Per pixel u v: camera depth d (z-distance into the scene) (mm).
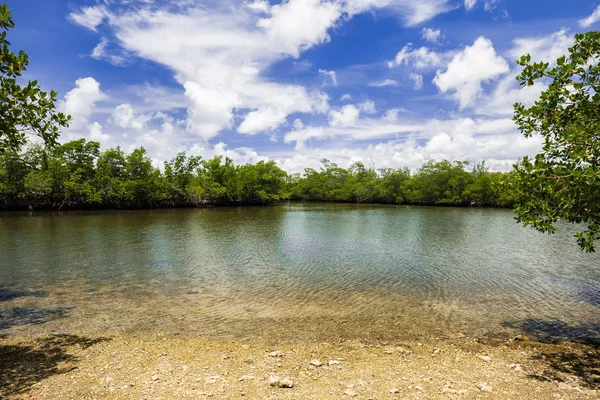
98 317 12469
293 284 17031
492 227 41125
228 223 44938
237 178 90812
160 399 6641
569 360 8984
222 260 22500
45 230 35906
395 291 15930
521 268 20578
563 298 14969
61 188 62469
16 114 8859
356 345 10070
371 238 32219
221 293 15523
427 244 28906
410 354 9391
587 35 8391
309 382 7488
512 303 14289
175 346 9898
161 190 76125
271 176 100125
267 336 10781
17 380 7594
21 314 12734
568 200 8047
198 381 7512
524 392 7023
